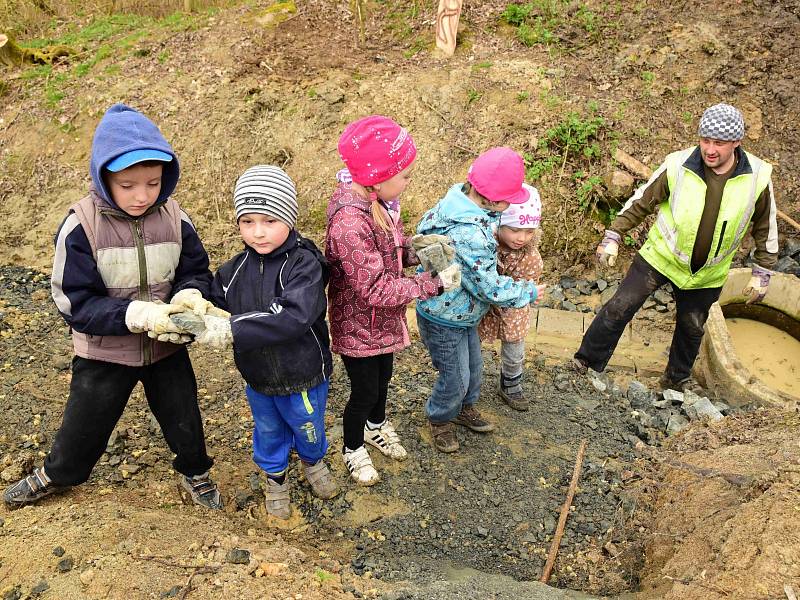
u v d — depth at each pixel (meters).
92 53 7.68
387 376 3.60
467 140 6.38
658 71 6.66
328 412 4.33
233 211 6.49
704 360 5.06
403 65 6.95
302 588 2.74
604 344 4.77
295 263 2.90
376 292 3.04
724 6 6.95
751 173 4.18
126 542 2.91
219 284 3.01
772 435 3.58
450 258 3.08
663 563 3.11
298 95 6.79
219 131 6.73
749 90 6.57
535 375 4.86
